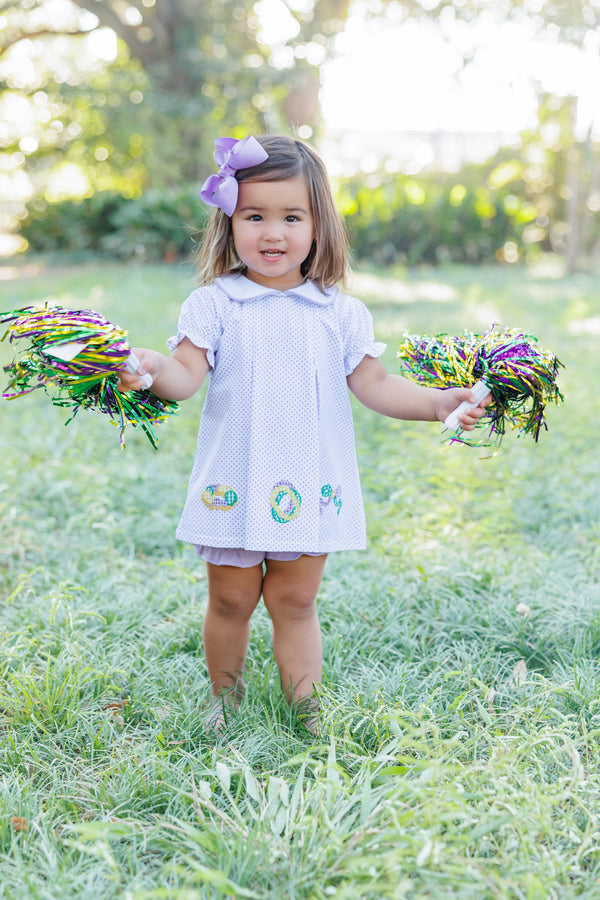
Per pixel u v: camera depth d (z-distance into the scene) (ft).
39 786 7.11
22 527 13.14
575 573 11.52
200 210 56.34
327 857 5.79
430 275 57.62
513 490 14.56
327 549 7.57
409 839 5.61
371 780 6.68
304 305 7.63
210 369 7.64
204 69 62.13
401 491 13.66
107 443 17.53
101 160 72.33
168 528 13.10
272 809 6.32
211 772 6.78
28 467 15.67
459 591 10.86
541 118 74.23
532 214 66.80
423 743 6.80
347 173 78.89
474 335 7.73
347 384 7.93
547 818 6.00
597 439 18.06
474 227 65.36
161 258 57.16
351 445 7.93
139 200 58.03
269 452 7.41
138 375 6.58
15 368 6.68
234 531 7.44
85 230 59.93
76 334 6.22
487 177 78.74
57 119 69.77
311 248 7.76
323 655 9.34
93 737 7.67
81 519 13.28
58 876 5.81
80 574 11.41
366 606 10.52
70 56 74.95
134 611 10.28
